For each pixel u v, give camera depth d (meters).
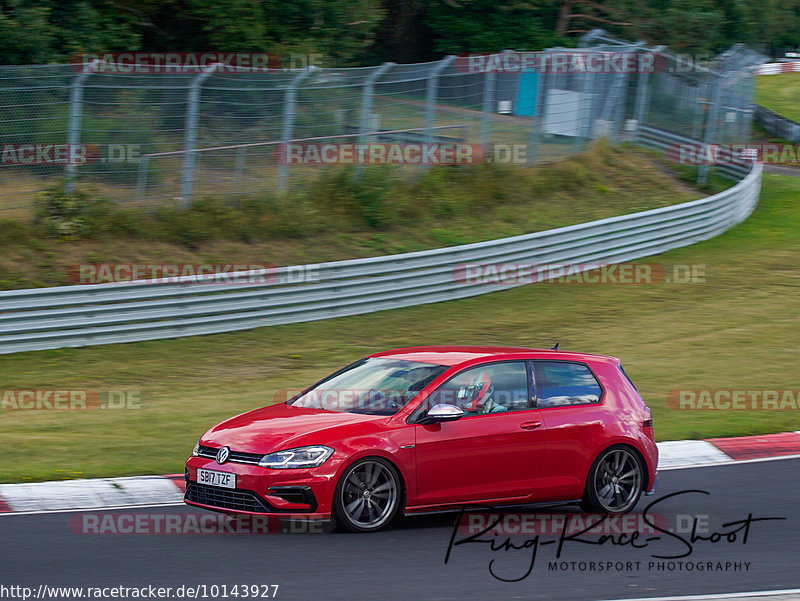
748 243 58.69
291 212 47.00
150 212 44.47
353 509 17.52
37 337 35.88
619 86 67.06
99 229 42.81
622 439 20.03
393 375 19.47
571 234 50.06
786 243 58.91
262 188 47.78
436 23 104.06
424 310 43.75
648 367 35.50
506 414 18.97
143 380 32.91
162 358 35.72
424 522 18.73
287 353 36.72
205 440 18.44
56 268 39.91
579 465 19.50
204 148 45.91
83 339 36.75
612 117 67.62
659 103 70.19
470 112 54.88
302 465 17.08
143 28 70.75
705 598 14.18
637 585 14.91
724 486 22.72
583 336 39.66
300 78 47.81
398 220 50.38
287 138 48.00
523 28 103.81
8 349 35.38
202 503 18.09
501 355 19.72
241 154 46.88
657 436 27.89
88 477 22.34
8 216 41.72
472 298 46.06
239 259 43.72
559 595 14.24
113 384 32.34
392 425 17.94
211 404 30.08
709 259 54.34
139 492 21.22
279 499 17.02
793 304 45.81
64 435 26.39
